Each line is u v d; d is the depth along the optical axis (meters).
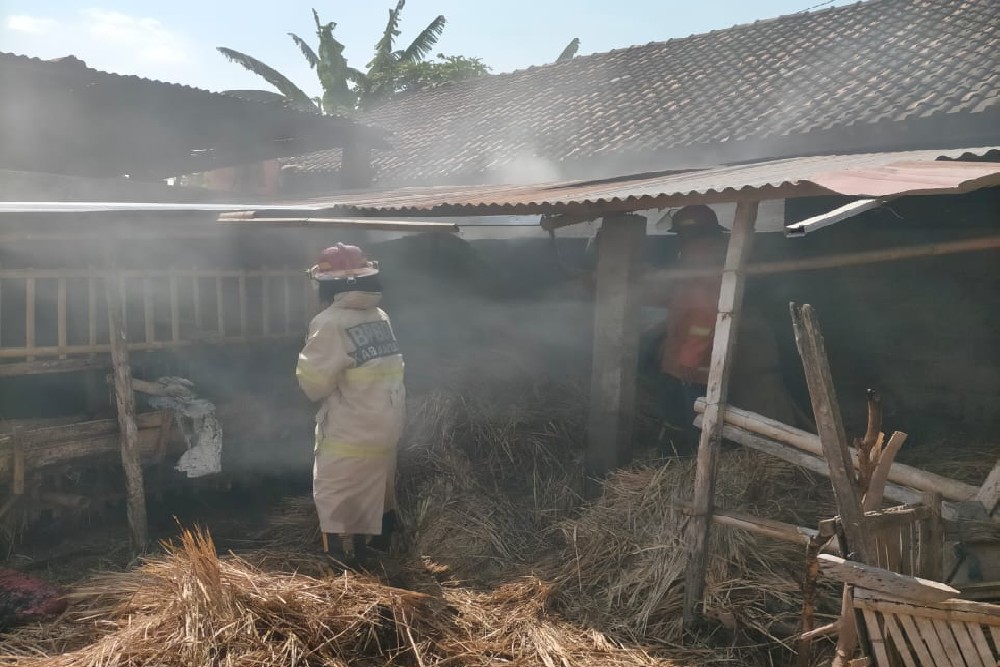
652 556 4.30
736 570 4.09
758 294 7.52
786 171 5.48
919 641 2.71
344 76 25.02
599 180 7.91
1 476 4.35
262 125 10.95
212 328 5.53
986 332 6.43
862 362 7.05
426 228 4.89
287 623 3.35
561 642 3.72
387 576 4.27
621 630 3.90
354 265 4.44
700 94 11.23
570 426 5.97
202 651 3.13
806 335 2.95
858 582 2.80
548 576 4.44
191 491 5.48
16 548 4.66
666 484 4.79
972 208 6.46
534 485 5.53
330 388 4.32
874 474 3.13
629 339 5.38
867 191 3.60
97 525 5.08
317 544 4.84
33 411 5.26
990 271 6.39
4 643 3.50
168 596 3.52
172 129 11.05
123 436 4.75
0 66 8.16
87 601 3.89
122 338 4.80
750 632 3.80
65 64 8.41
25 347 4.60
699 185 4.79
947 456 5.32
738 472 4.94
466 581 4.44
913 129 8.13
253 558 4.50
